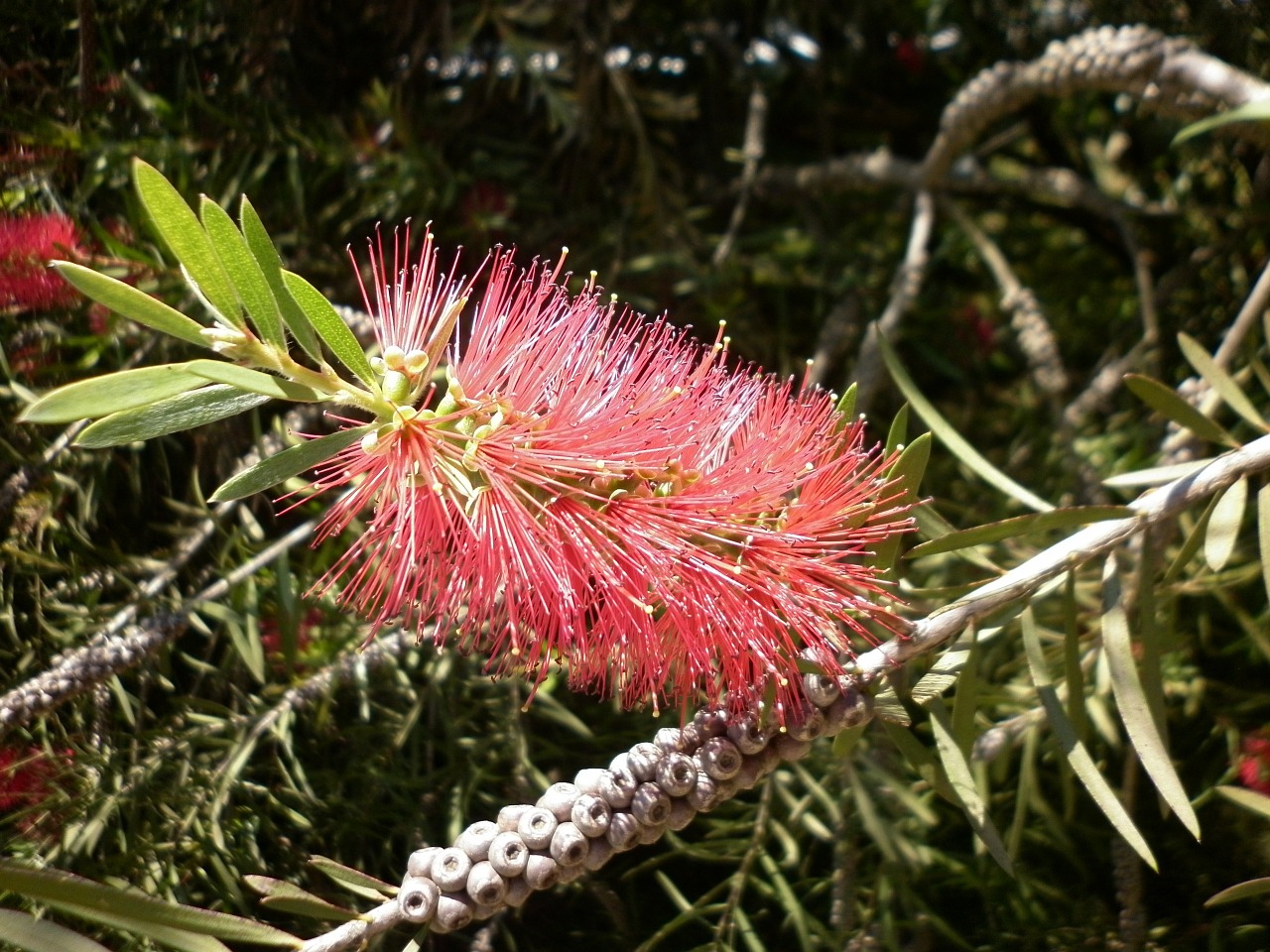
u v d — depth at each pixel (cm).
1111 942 28
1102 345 43
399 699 31
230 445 32
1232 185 39
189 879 27
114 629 27
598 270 38
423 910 19
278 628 30
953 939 28
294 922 27
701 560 18
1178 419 23
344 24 38
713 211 44
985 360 43
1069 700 23
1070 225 44
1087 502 34
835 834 28
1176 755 31
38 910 25
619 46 42
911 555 22
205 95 34
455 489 18
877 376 37
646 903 30
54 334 30
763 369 40
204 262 17
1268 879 20
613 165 41
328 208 35
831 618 21
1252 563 31
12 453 29
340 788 29
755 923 30
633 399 19
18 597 29
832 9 44
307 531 29
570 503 18
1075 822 30
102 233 29
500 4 37
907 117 47
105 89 32
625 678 19
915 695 22
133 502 31
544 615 19
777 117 46
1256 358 27
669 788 20
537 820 20
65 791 27
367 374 18
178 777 27
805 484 20
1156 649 22
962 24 43
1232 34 35
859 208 45
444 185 37
